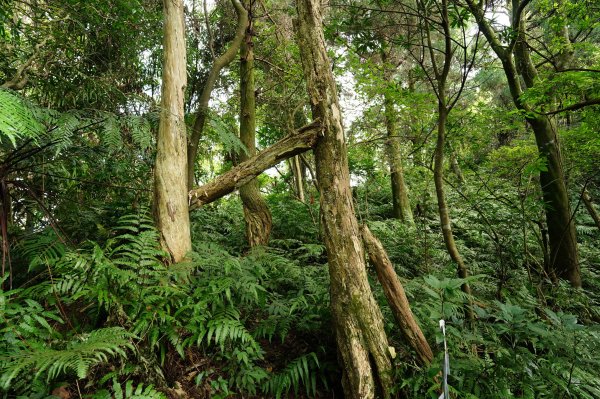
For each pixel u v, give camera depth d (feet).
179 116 9.59
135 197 11.47
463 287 9.95
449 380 7.45
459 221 18.03
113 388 5.99
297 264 12.32
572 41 16.97
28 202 9.71
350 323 7.59
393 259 14.05
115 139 7.33
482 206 15.08
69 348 5.83
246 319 9.41
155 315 7.30
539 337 8.11
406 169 21.20
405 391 7.34
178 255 9.05
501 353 7.61
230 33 20.80
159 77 16.74
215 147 24.64
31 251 7.85
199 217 15.80
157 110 9.88
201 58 19.43
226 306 8.80
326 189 8.20
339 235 7.94
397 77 22.56
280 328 8.88
